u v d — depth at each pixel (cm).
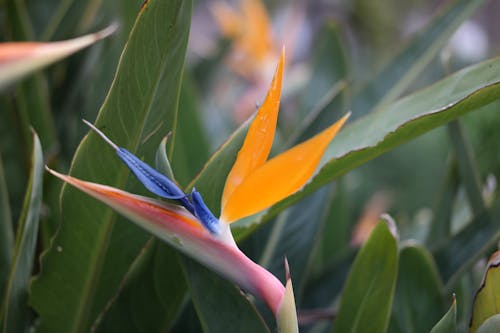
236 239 79
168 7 71
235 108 169
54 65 108
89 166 76
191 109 98
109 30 71
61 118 108
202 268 73
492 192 108
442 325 71
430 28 106
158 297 79
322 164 78
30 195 73
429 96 75
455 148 96
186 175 98
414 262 84
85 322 82
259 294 67
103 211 76
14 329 78
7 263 84
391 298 77
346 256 98
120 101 73
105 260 81
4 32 96
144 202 67
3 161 94
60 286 80
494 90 71
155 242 77
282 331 67
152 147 77
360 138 77
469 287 102
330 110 94
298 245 92
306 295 96
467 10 104
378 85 108
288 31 177
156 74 73
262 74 168
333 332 80
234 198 66
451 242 92
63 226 77
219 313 74
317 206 94
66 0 104
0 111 93
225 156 76
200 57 162
